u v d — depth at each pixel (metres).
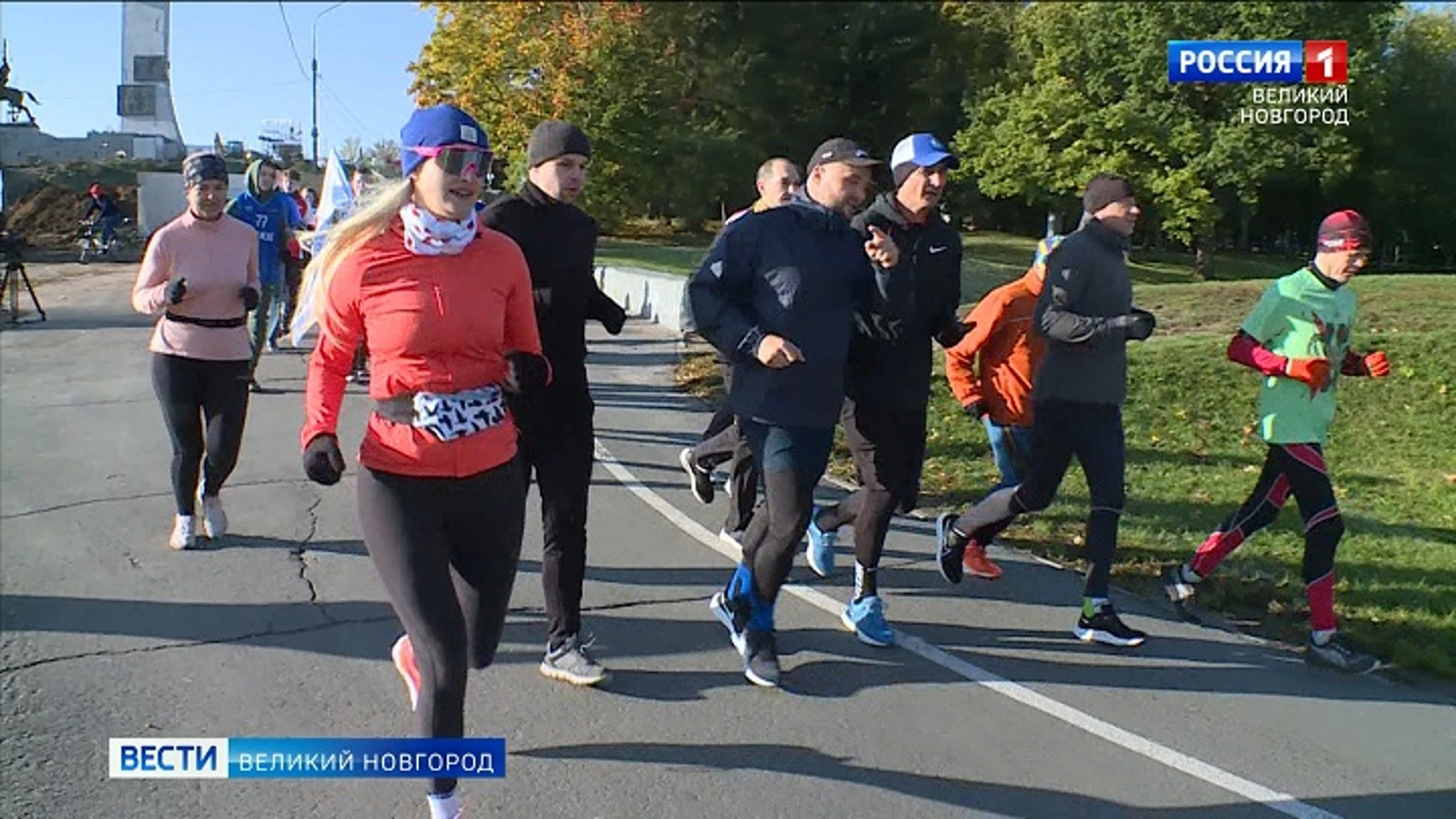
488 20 37.72
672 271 21.97
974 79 46.19
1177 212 30.30
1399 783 4.20
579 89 37.97
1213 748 4.44
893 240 4.84
